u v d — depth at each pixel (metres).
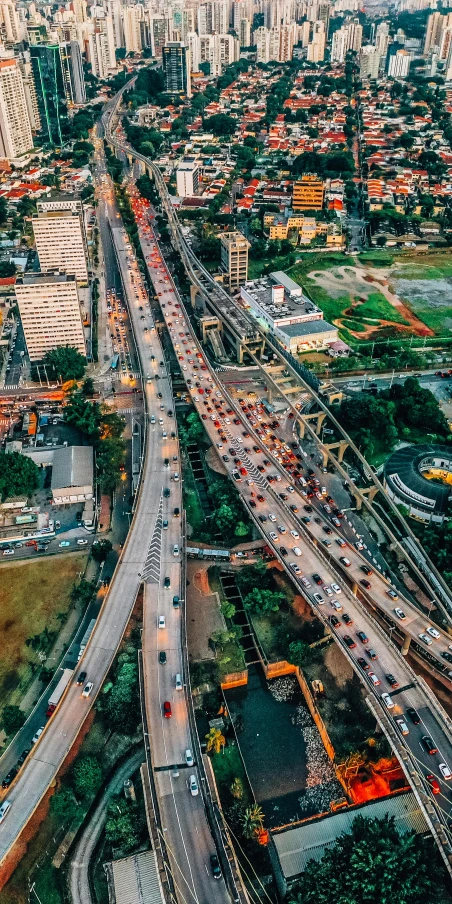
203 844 188.25
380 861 183.00
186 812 195.75
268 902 192.25
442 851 182.75
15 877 198.38
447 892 182.12
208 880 180.62
